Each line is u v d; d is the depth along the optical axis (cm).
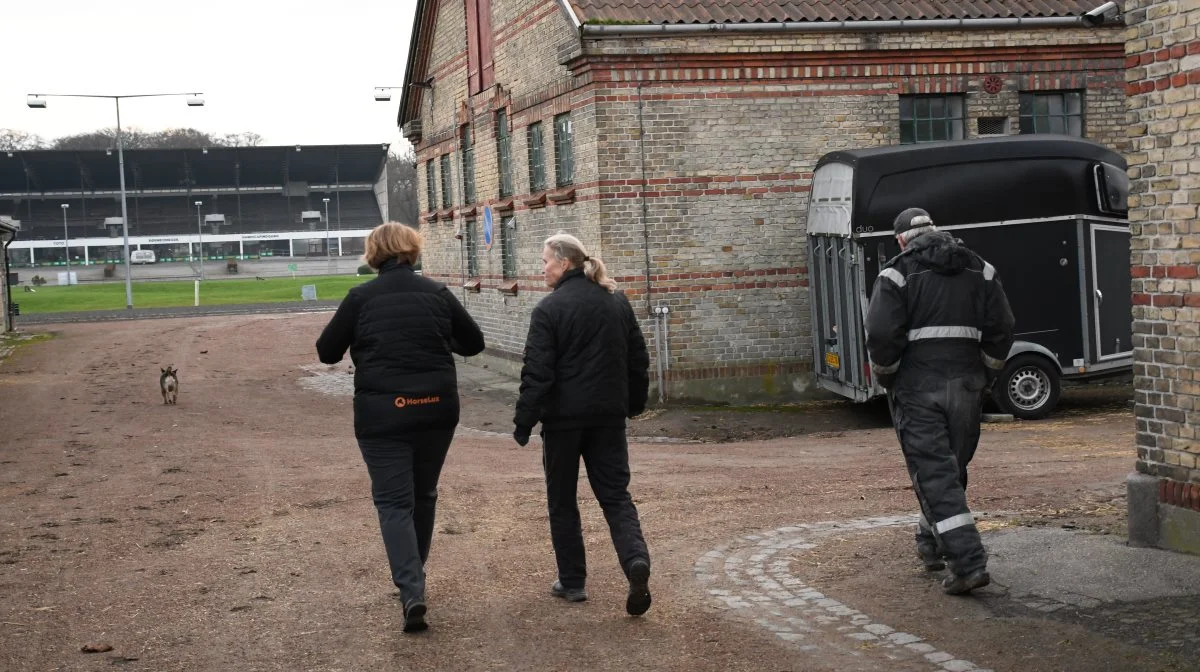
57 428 1784
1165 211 689
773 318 1928
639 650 581
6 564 824
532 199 2191
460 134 2764
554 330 647
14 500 1126
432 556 827
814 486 1105
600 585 723
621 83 1864
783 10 1905
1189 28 665
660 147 1880
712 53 1869
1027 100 2003
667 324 1897
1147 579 642
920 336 663
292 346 3325
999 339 662
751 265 1916
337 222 13588
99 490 1180
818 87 1914
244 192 13362
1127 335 1664
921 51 1930
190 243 12369
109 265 10862
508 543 872
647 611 657
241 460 1395
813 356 1903
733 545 834
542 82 2127
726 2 1916
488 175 2550
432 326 643
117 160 12694
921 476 656
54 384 2478
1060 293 1638
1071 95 2017
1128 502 715
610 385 651
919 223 670
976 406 665
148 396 2272
